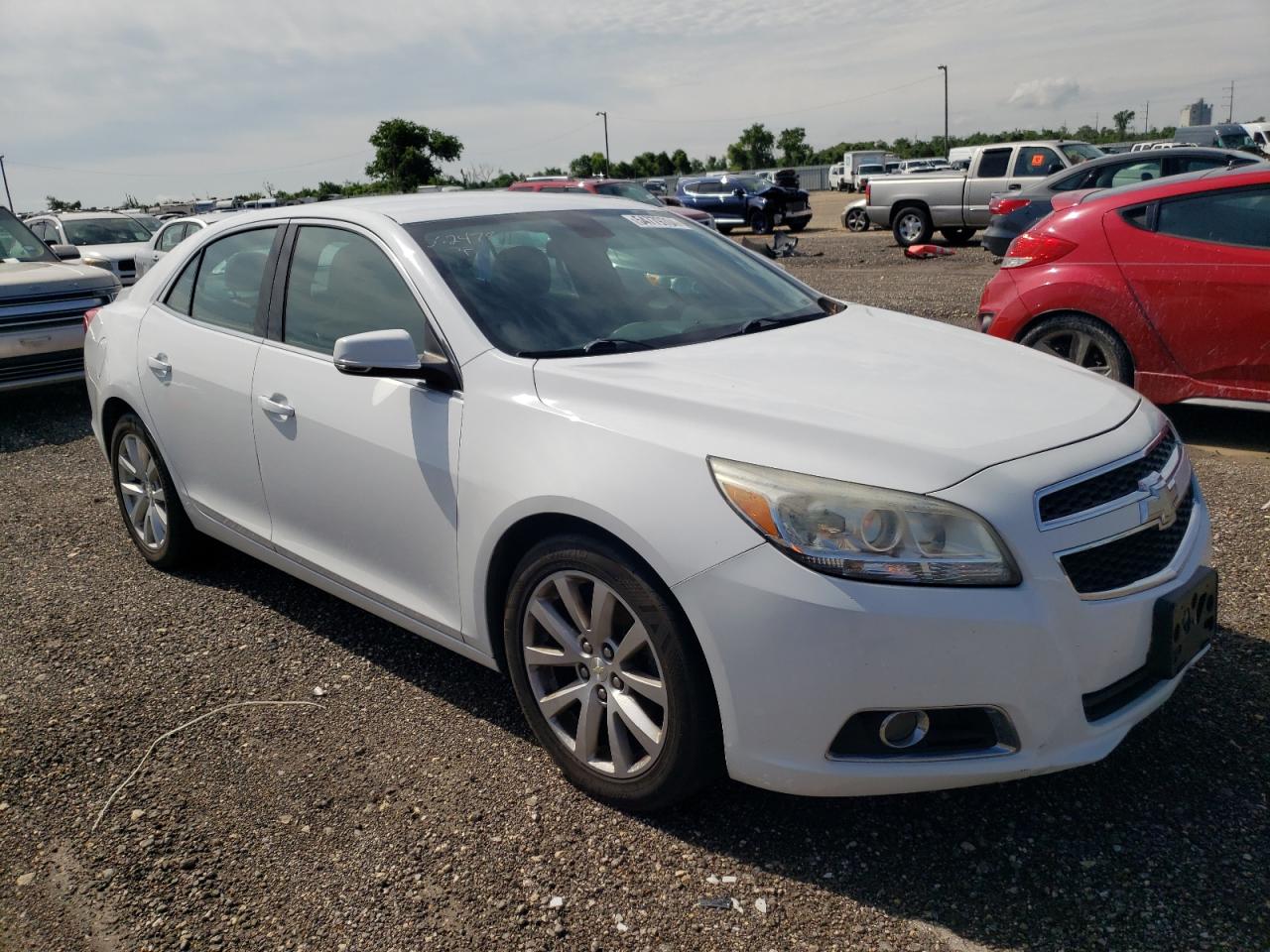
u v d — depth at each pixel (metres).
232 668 3.69
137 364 4.32
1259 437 5.84
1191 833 2.55
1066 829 2.60
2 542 5.14
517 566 2.85
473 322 3.07
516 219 3.63
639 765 2.66
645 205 4.24
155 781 3.00
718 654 2.38
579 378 2.79
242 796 2.91
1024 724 2.29
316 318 3.54
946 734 2.36
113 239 17.02
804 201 26.97
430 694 3.45
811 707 2.31
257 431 3.67
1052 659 2.27
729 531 2.36
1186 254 5.50
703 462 2.44
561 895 2.45
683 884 2.47
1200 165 12.80
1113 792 2.72
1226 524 4.46
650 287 3.47
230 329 3.92
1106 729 2.39
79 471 6.52
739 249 4.11
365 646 3.84
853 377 2.79
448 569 3.05
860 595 2.25
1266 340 5.28
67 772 3.08
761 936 2.29
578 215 3.80
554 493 2.63
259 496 3.78
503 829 2.71
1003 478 2.30
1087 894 2.37
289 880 2.56
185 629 4.03
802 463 2.36
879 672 2.25
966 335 3.43
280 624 4.05
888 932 2.29
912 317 3.74
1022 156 18.09
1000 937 2.26
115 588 4.47
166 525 4.44
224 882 2.56
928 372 2.86
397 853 2.63
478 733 3.20
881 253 18.12
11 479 6.39
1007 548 2.25
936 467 2.30
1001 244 13.30
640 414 2.62
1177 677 2.55
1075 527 2.33
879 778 2.34
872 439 2.38
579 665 2.77
